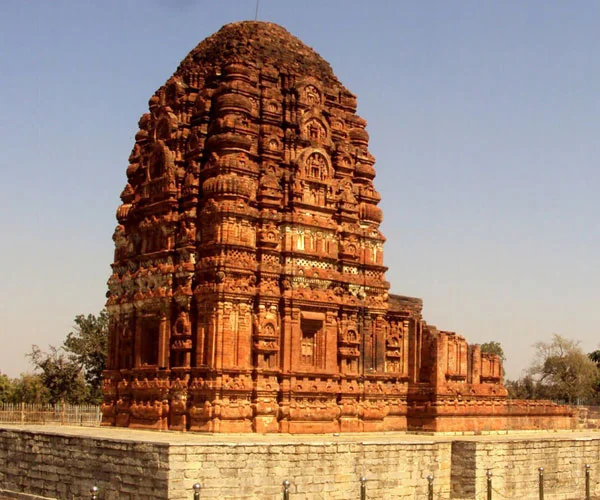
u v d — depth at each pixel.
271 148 51.47
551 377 114.88
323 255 52.03
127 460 38.75
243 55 52.66
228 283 47.97
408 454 44.81
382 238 55.59
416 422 54.50
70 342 101.44
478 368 57.28
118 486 39.06
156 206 52.34
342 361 51.91
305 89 53.62
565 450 51.97
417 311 58.78
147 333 52.59
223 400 46.94
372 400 53.16
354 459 42.44
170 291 50.41
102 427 53.03
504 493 47.75
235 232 48.81
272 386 48.44
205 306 48.31
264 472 39.22
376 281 54.53
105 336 100.50
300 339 50.28
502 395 57.84
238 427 47.12
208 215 49.19
